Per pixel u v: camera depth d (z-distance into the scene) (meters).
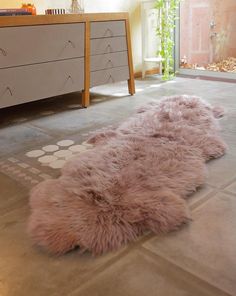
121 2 3.68
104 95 3.08
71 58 2.56
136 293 0.91
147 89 3.27
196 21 4.16
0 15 2.22
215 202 1.31
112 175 1.43
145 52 3.90
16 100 2.29
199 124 2.06
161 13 3.68
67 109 2.69
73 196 1.28
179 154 1.62
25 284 0.96
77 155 1.68
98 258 1.05
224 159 1.68
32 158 1.79
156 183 1.37
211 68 4.06
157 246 1.09
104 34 2.77
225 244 1.08
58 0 3.17
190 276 0.96
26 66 2.29
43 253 1.08
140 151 1.66
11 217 1.27
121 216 1.17
